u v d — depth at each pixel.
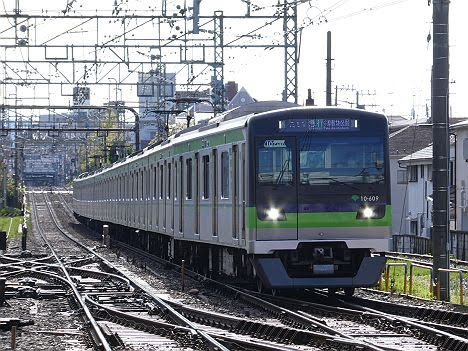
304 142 30.28
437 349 20.62
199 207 37.84
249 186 30.05
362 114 30.64
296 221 30.05
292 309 29.14
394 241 76.88
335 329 23.94
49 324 26.52
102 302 32.31
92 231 100.44
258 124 30.20
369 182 30.48
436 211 32.69
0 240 49.34
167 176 46.22
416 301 31.84
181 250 45.00
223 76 59.16
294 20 55.12
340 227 30.22
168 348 21.58
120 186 69.75
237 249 33.75
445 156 32.50
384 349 19.66
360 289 36.66
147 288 37.38
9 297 34.91
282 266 29.98
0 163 161.50
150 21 56.62
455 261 55.09
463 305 29.66
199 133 38.44
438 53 32.16
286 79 55.59
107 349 20.45
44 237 90.31
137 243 66.88
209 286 37.22
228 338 22.05
